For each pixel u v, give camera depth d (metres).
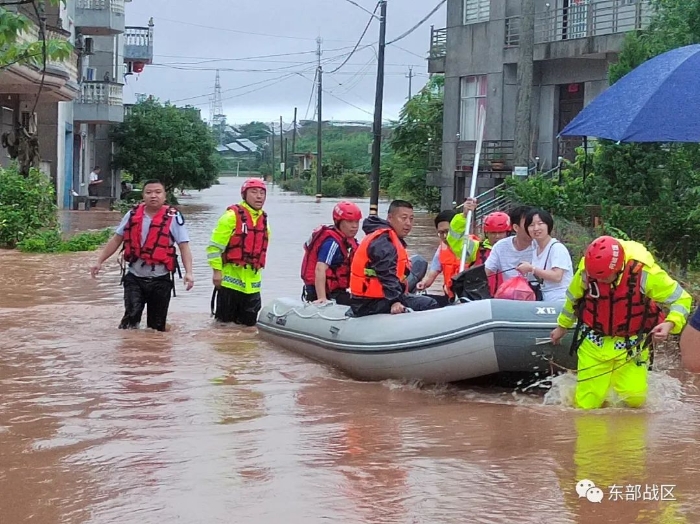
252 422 6.74
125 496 5.17
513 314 7.68
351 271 8.76
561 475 5.50
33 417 6.82
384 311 8.62
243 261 11.05
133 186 50.62
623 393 7.21
